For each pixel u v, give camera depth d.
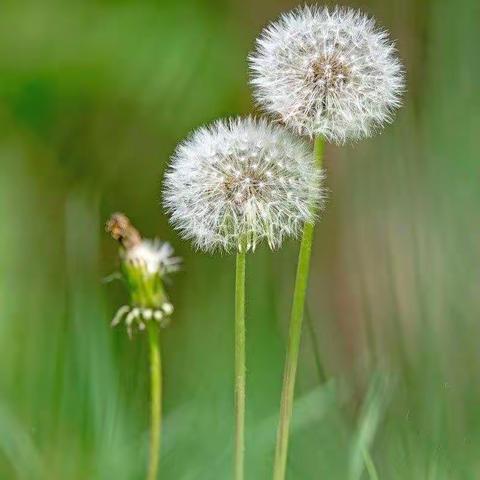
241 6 1.49
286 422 0.90
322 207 0.90
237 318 0.90
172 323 1.20
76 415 1.04
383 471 0.98
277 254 1.14
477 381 1.03
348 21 0.91
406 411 1.00
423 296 1.05
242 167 0.90
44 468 1.03
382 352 1.06
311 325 1.02
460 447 0.98
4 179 1.34
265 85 0.91
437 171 1.11
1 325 1.17
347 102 0.90
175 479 1.03
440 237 1.09
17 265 1.26
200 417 1.05
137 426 1.04
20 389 1.11
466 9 1.15
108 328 1.06
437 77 1.15
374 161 1.13
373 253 1.12
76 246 1.07
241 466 0.90
